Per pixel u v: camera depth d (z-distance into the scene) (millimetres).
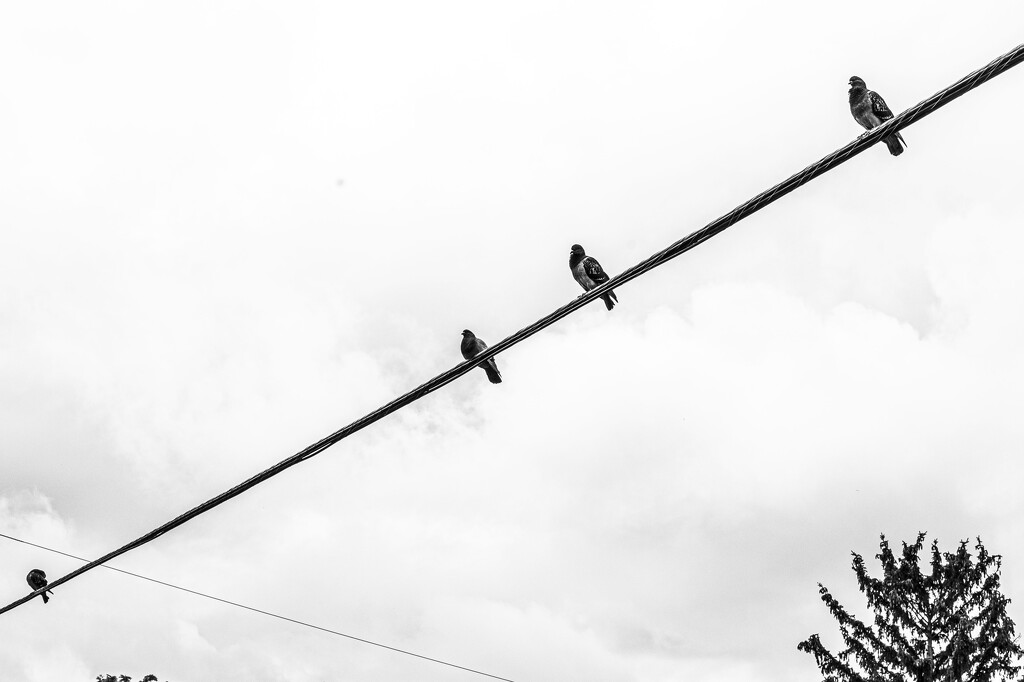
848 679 23906
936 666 23375
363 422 9156
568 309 8438
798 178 7211
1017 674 23047
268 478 9617
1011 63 6219
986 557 24062
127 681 29266
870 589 24500
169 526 10594
